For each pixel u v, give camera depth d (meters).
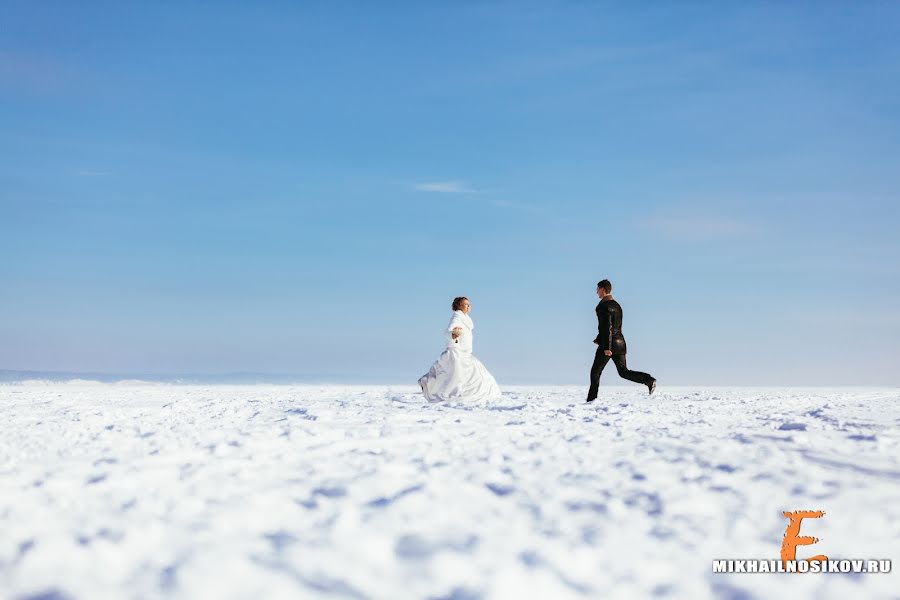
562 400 11.80
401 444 5.27
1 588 2.64
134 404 10.45
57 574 2.76
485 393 10.70
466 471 4.25
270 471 4.25
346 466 4.39
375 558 2.95
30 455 4.76
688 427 6.23
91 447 5.09
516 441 5.39
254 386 24.02
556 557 2.94
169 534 3.15
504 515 3.45
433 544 3.07
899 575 2.83
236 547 2.99
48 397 12.91
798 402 10.47
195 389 19.83
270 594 2.59
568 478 4.09
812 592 2.71
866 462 4.31
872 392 17.84
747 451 4.68
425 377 10.90
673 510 3.50
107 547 2.97
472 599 2.60
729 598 2.66
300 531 3.22
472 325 10.94
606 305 10.83
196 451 4.86
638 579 2.80
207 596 2.58
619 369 10.88
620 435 5.68
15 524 3.25
